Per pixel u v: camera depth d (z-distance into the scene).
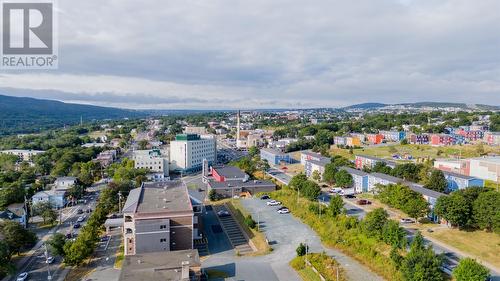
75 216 127.69
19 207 120.25
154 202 97.38
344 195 136.50
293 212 120.44
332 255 86.94
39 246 99.00
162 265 72.69
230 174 168.00
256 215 118.50
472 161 159.88
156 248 87.00
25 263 87.62
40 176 191.75
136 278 67.75
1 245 78.81
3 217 110.56
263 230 104.75
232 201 136.75
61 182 161.62
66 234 108.44
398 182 122.56
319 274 76.38
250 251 91.88
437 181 129.38
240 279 76.31
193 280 72.75
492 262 76.62
